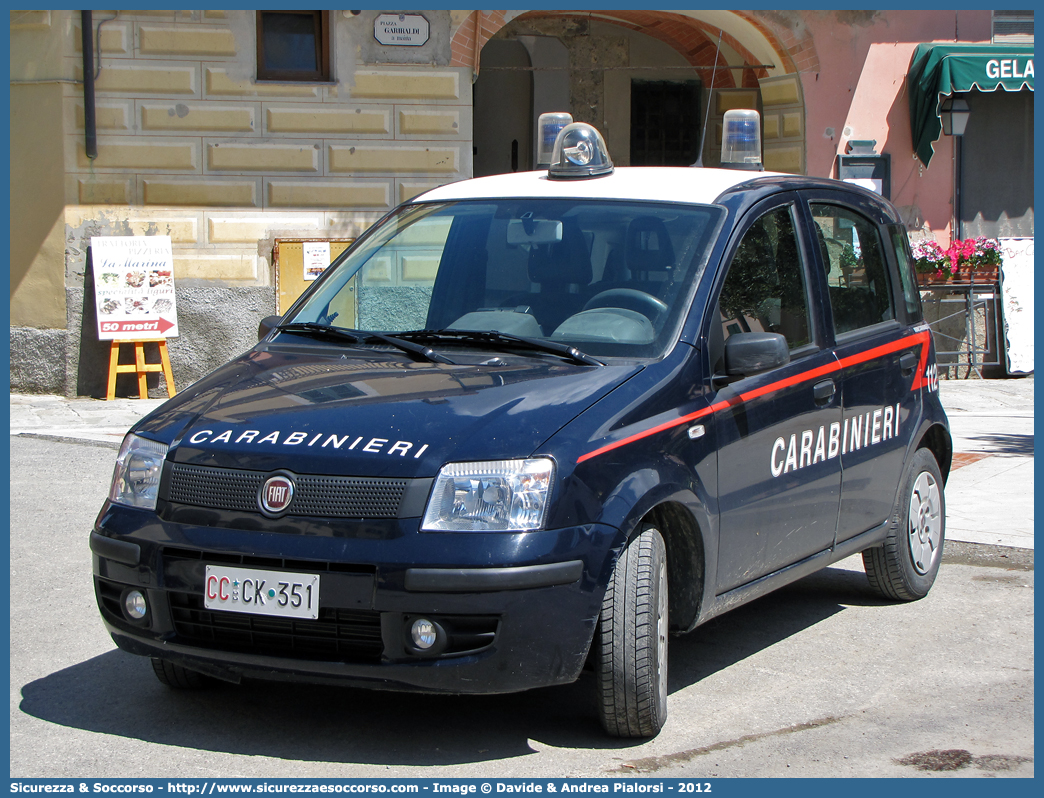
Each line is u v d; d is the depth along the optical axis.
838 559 5.08
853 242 5.42
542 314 4.39
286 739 3.88
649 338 4.17
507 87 15.54
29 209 11.87
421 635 3.43
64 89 11.67
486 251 4.73
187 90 11.95
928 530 5.77
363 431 3.65
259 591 3.53
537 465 3.53
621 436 3.74
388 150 12.45
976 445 9.50
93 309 11.91
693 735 3.96
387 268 4.91
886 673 4.64
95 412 11.08
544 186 4.98
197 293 12.14
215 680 4.35
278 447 3.64
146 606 3.74
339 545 3.46
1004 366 13.45
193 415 3.96
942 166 13.74
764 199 4.81
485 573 3.40
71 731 3.92
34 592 5.58
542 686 3.53
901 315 5.68
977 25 13.56
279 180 12.23
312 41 12.36
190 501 3.69
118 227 11.92
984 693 4.41
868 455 5.17
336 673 3.50
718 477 4.11
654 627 3.76
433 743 3.85
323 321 4.83
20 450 9.12
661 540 3.88
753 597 4.49
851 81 13.38
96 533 3.87
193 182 12.05
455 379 3.97
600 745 3.85
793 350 4.75
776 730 4.02
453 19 12.43
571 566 3.50
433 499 3.46
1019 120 13.95
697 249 4.43
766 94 13.78
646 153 15.43
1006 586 5.96
